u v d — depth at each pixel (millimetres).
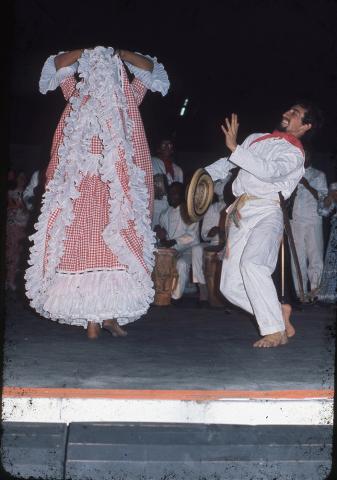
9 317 6770
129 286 5418
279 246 5785
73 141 5422
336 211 8875
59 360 5012
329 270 8898
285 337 5730
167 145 9969
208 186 6008
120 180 5398
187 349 5504
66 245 5398
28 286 5637
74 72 5684
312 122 5785
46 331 6082
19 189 9562
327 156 12711
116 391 4172
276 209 5723
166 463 3830
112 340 5785
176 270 8398
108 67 5461
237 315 7430
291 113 5785
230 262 5801
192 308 8078
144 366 4891
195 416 4156
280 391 4246
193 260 8492
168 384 4406
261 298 5602
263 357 5258
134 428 4031
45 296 5488
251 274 5574
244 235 5730
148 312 7535
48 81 5695
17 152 13023
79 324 5812
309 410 4207
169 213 8922
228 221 5840
